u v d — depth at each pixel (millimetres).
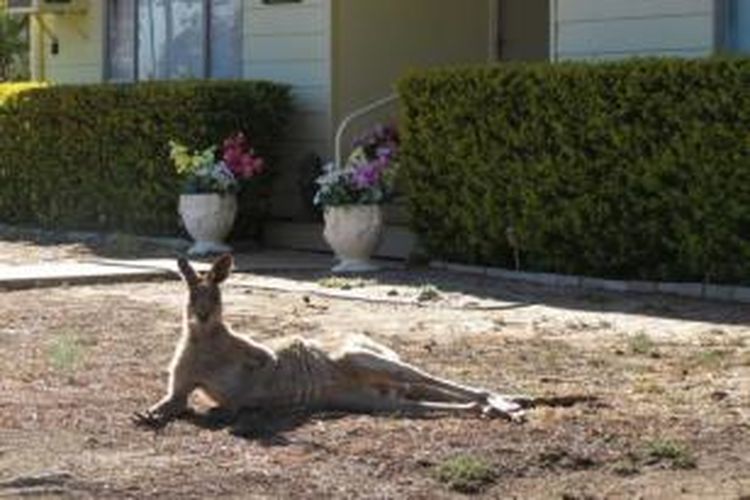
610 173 13922
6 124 20547
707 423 8273
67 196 19625
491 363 10242
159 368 9992
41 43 22453
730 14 14211
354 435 7906
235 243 17734
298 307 13078
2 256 17141
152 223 18406
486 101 14828
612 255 14039
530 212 14547
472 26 19234
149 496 6781
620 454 7551
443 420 8281
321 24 17969
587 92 13992
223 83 17625
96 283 14773
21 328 11766
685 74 13320
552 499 6797
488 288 14188
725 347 10852
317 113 18062
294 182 18219
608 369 10023
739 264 13188
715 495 6863
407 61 18594
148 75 20469
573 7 15234
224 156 17406
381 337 11344
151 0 20375
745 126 12977
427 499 6781
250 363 8344
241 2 18969
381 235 15773
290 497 6773
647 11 14680
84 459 7473
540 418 8305
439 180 15430
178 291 14211
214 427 8172
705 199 13266
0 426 8180
